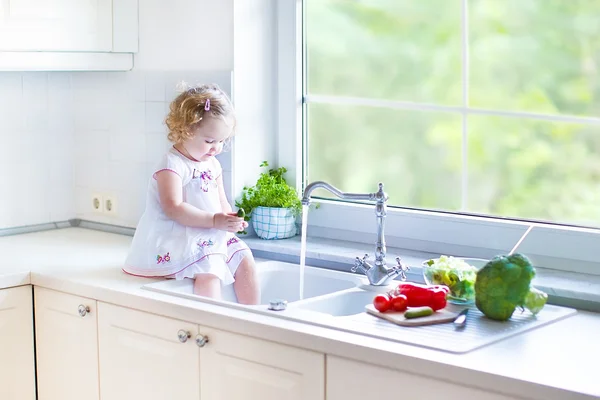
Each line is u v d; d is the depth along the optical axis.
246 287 2.71
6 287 2.69
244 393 2.20
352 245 2.90
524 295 2.13
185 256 2.61
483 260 2.43
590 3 2.75
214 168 2.78
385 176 3.09
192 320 2.29
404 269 2.52
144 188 3.24
